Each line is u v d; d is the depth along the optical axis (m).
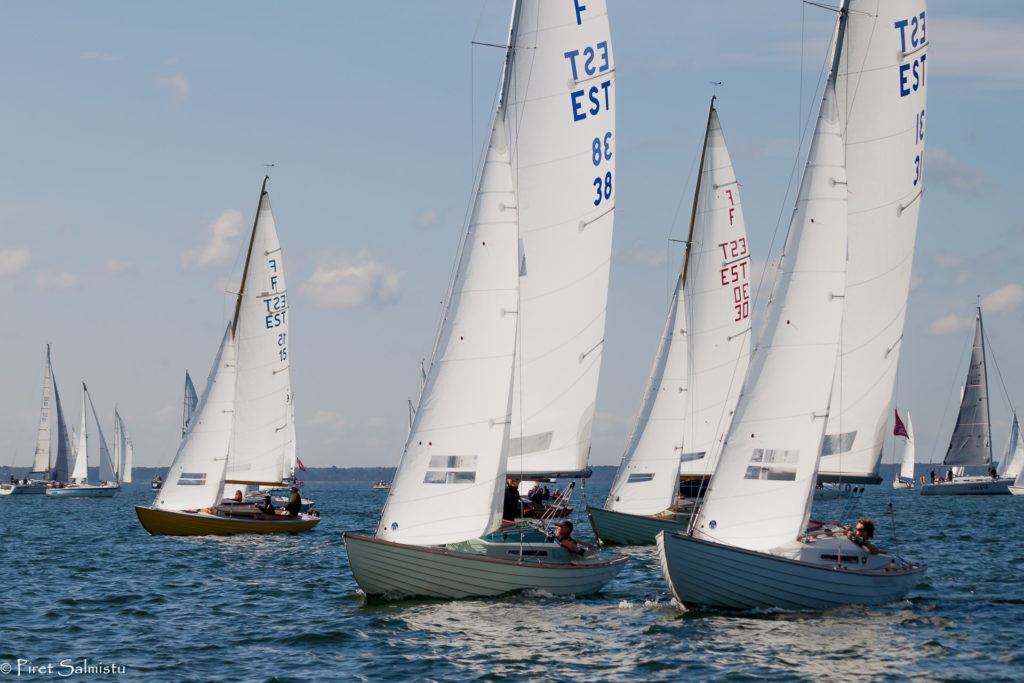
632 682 54.06
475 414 74.62
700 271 117.50
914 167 84.62
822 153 70.94
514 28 87.38
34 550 124.44
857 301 84.06
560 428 89.31
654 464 117.50
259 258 149.88
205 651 61.66
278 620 71.06
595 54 89.94
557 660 58.19
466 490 74.25
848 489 83.44
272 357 150.62
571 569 76.38
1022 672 55.56
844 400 83.56
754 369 70.62
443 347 74.75
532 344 88.69
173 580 92.50
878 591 72.12
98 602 79.94
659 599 76.75
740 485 70.12
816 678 54.50
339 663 58.31
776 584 68.38
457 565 73.38
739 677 54.72
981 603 76.06
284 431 151.62
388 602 74.38
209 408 141.62
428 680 54.75
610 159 91.31
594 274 90.62
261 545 124.69
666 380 117.69
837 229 70.75
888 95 83.69
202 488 140.88
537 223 88.62
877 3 83.06
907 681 54.03
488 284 75.06
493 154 75.62
